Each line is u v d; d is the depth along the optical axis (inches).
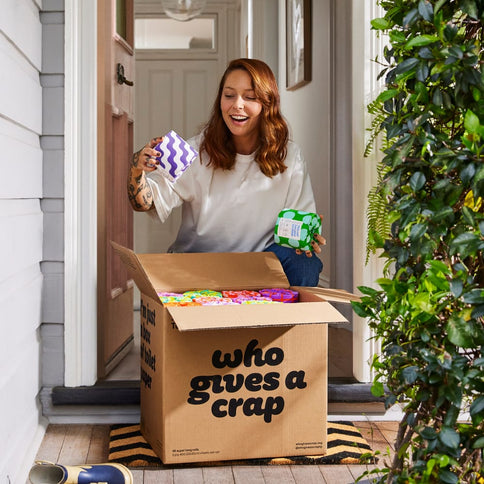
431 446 49.5
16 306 76.0
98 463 80.7
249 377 79.1
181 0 199.9
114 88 109.6
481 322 51.5
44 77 92.9
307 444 81.2
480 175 46.7
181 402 77.8
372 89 94.8
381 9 94.0
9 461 70.8
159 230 235.0
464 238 47.3
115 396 93.6
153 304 81.2
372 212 90.3
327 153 144.7
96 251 95.8
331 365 110.1
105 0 100.3
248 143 98.5
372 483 62.0
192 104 242.4
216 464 80.2
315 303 76.9
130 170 92.0
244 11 226.1
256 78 94.0
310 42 158.4
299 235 94.3
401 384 54.9
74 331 94.3
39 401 93.1
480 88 47.8
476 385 48.6
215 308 73.8
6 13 69.7
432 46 49.9
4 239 68.6
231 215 99.4
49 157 93.4
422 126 52.7
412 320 50.8
